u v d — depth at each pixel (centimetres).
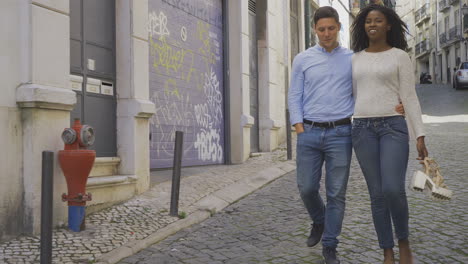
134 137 593
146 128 618
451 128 1489
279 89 1221
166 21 757
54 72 460
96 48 570
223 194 643
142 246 438
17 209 425
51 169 309
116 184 553
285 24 1261
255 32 1120
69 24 507
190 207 571
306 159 384
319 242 448
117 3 597
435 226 483
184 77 808
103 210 530
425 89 3469
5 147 415
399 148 344
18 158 427
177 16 790
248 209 588
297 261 395
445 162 863
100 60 576
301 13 1490
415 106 345
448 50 4703
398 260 392
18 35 433
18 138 427
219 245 448
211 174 776
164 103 748
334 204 373
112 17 597
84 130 442
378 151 353
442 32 4822
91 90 559
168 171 743
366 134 354
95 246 421
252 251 427
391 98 350
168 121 759
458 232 463
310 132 379
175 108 779
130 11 593
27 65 434
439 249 416
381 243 360
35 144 430
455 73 3158
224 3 959
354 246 429
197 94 850
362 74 356
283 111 1253
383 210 357
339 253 411
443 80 4812
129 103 592
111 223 489
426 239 444
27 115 430
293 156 1029
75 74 537
